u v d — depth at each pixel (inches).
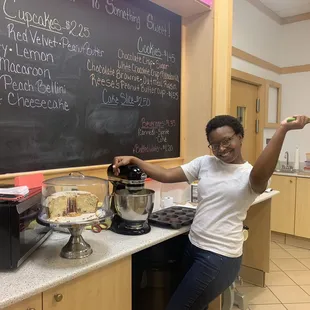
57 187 55.1
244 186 59.2
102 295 52.6
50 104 68.0
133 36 86.9
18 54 62.0
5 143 61.1
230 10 99.7
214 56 100.0
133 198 62.6
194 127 105.8
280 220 151.6
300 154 174.9
